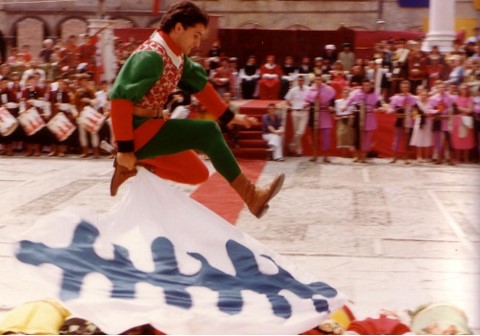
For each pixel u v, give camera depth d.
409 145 20.12
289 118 20.95
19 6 38.59
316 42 30.84
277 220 13.23
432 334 5.83
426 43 25.89
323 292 5.32
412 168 19.19
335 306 5.28
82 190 15.84
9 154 21.34
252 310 5.02
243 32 31.09
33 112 21.03
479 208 14.34
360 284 9.52
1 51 38.59
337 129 20.27
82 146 21.11
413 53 23.16
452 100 19.77
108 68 24.73
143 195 5.23
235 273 5.20
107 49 24.75
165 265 5.09
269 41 31.06
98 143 20.91
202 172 5.40
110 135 20.84
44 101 21.20
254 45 31.09
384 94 23.11
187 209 5.27
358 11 37.66
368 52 30.52
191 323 4.84
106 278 4.95
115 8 38.03
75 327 5.67
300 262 10.62
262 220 13.21
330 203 14.79
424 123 19.86
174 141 5.10
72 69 23.70
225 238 5.28
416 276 9.88
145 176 5.25
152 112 5.14
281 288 5.23
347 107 20.11
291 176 17.98
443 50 25.52
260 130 21.11
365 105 20.06
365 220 13.33
